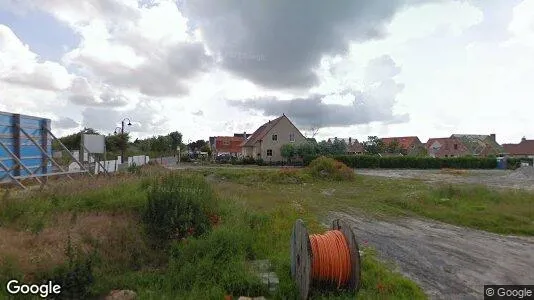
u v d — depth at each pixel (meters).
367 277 7.03
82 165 16.64
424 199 17.78
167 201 8.72
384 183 28.94
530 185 26.61
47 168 14.98
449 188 19.53
